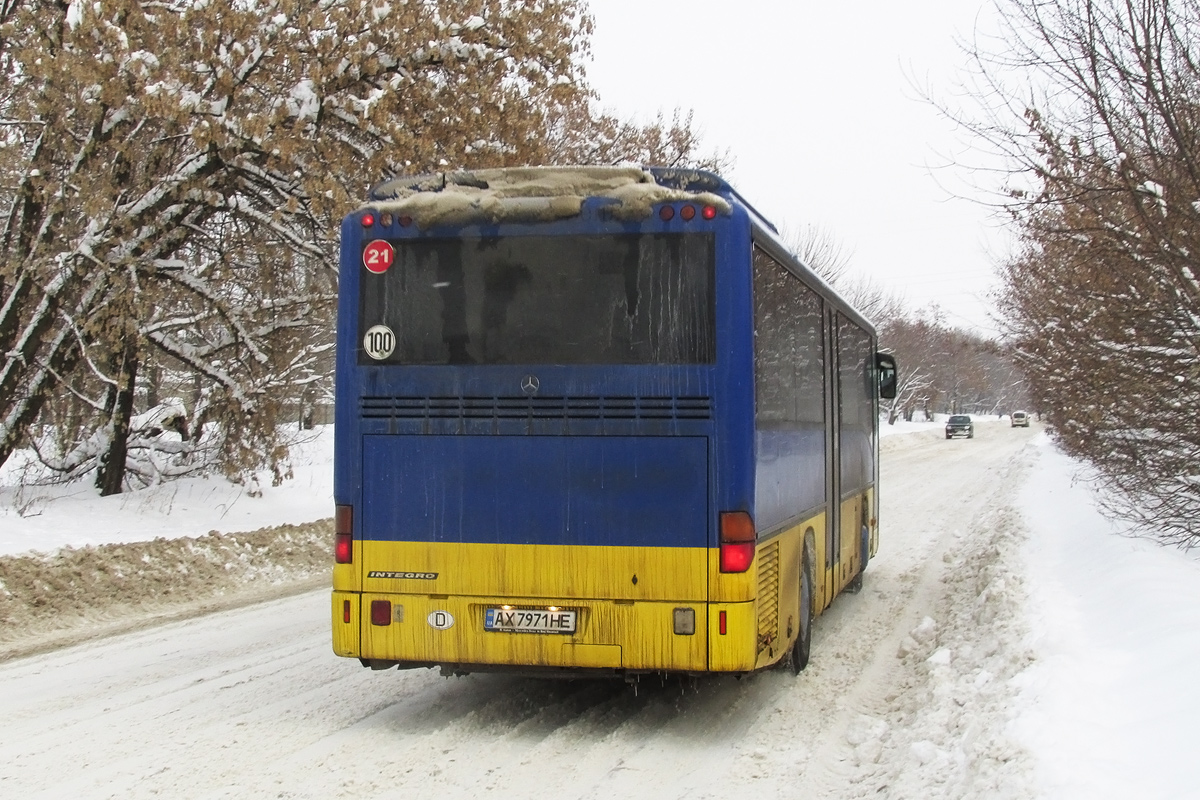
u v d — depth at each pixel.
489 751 6.34
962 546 17.12
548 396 6.62
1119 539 10.91
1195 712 4.79
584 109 22.44
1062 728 5.10
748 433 6.46
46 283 15.84
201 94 14.35
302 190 15.16
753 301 6.64
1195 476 9.69
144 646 9.85
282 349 18.55
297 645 9.88
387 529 6.75
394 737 6.65
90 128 15.83
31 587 11.31
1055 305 11.48
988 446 57.88
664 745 6.51
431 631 6.64
